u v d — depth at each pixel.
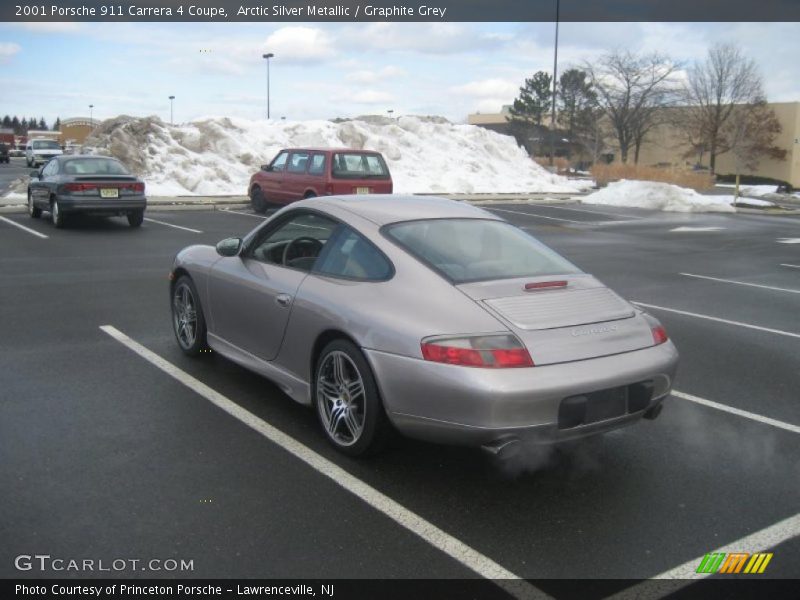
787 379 5.97
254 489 3.71
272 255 4.94
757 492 3.88
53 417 4.57
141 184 14.73
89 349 6.11
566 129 67.38
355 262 4.28
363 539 3.28
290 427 4.55
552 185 34.31
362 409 4.04
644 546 3.30
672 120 58.28
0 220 15.69
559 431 3.60
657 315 8.43
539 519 3.52
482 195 28.61
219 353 5.46
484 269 4.16
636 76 56.06
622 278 11.09
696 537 3.40
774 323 8.11
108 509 3.45
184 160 24.92
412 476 3.95
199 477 3.82
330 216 4.61
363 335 3.88
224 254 5.15
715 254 14.22
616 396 3.76
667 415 5.07
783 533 3.45
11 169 39.41
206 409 4.80
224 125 28.39
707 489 3.91
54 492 3.59
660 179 38.75
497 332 3.62
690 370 6.18
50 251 11.68
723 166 61.12
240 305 5.02
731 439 4.64
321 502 3.61
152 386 5.21
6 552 3.07
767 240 16.95
